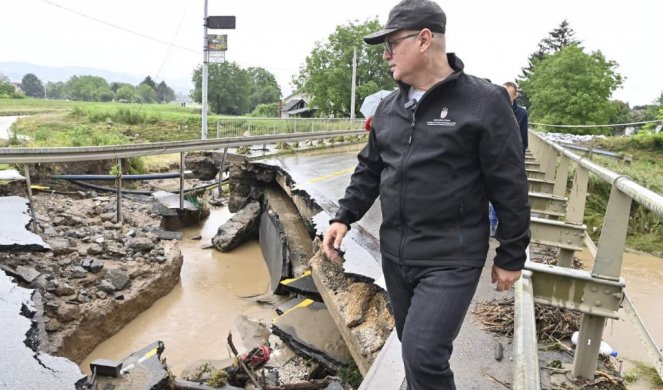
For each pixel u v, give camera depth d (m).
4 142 15.15
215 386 5.35
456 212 2.13
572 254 4.75
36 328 4.88
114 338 7.18
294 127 21.38
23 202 8.95
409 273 2.25
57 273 7.29
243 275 10.37
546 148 8.83
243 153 15.95
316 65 49.59
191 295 9.07
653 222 12.30
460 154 2.09
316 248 8.04
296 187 11.19
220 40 17.36
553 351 3.57
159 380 4.67
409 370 2.11
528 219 2.10
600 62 44.44
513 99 5.72
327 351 6.07
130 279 8.20
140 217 11.62
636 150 23.52
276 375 5.88
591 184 13.84
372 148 2.56
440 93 2.12
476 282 2.15
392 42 2.19
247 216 12.89
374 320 5.05
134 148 10.74
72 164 12.99
